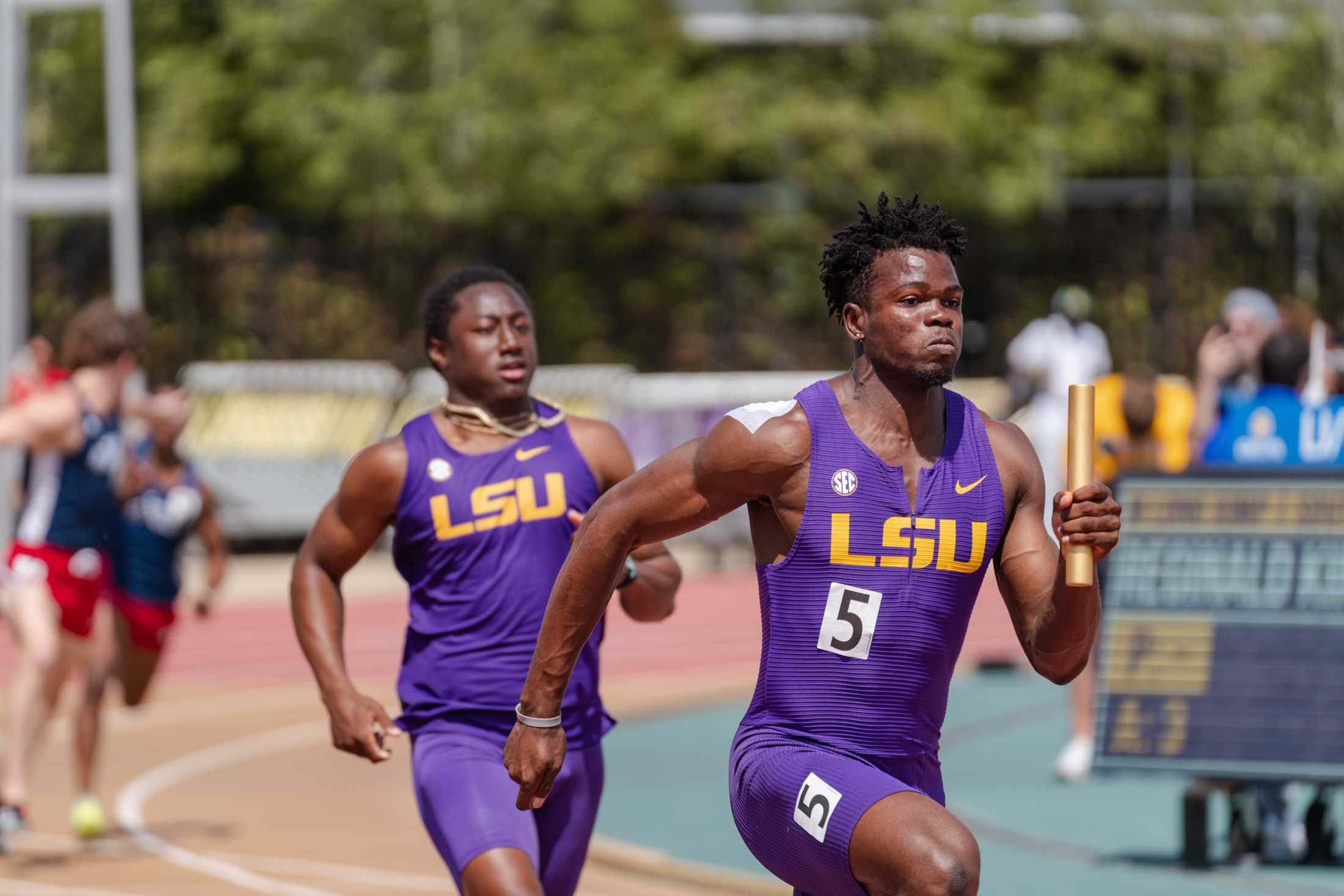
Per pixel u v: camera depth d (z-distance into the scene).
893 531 14.69
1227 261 105.69
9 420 32.81
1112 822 34.97
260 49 100.19
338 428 84.19
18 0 66.88
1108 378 38.75
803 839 14.65
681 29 106.88
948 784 39.28
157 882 30.69
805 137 104.50
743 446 14.73
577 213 100.25
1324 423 32.62
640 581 20.06
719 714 49.94
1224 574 30.56
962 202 103.44
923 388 14.75
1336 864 30.58
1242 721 29.61
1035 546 15.17
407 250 98.75
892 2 105.19
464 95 97.44
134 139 67.75
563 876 19.12
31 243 91.12
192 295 94.88
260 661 59.28
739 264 102.81
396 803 38.25
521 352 19.81
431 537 19.34
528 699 15.72
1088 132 105.88
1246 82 105.31
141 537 37.12
